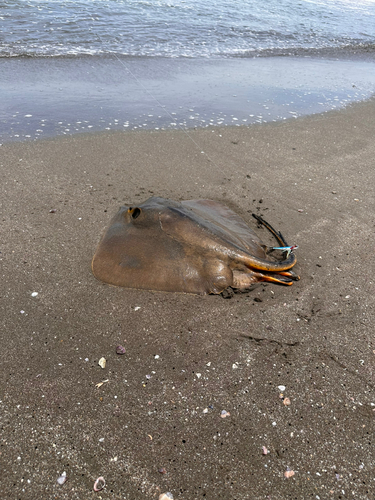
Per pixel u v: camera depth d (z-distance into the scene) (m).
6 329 1.21
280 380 1.11
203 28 4.86
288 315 1.32
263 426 0.99
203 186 2.09
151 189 2.03
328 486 0.88
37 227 1.67
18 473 0.87
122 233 1.47
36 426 0.96
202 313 1.30
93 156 2.30
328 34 5.23
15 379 1.07
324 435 0.98
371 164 2.42
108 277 1.39
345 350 1.21
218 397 1.05
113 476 0.88
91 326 1.24
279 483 0.88
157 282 1.34
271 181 2.18
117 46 4.04
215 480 0.88
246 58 4.19
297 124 2.90
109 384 1.07
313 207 1.96
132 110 2.89
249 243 1.52
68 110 2.79
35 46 3.79
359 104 3.32
